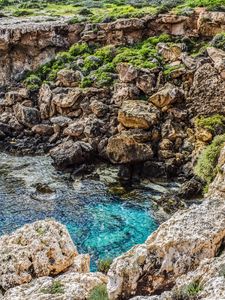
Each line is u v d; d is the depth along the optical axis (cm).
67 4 6675
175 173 3097
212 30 4038
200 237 1017
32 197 2833
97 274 1184
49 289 1080
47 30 4641
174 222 1094
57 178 3148
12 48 4659
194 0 4847
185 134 3312
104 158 3391
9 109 4225
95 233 2348
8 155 3659
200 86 3456
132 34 4497
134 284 975
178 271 989
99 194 2867
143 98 3638
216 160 2638
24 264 1222
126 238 2291
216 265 907
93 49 4606
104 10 5741
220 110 3356
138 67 3766
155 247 1009
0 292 1178
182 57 3797
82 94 3872
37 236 1304
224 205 1140
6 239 1327
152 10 4744
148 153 3119
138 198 2795
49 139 3828
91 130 3509
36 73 4562
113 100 3756
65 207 2681
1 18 5475
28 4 6500
